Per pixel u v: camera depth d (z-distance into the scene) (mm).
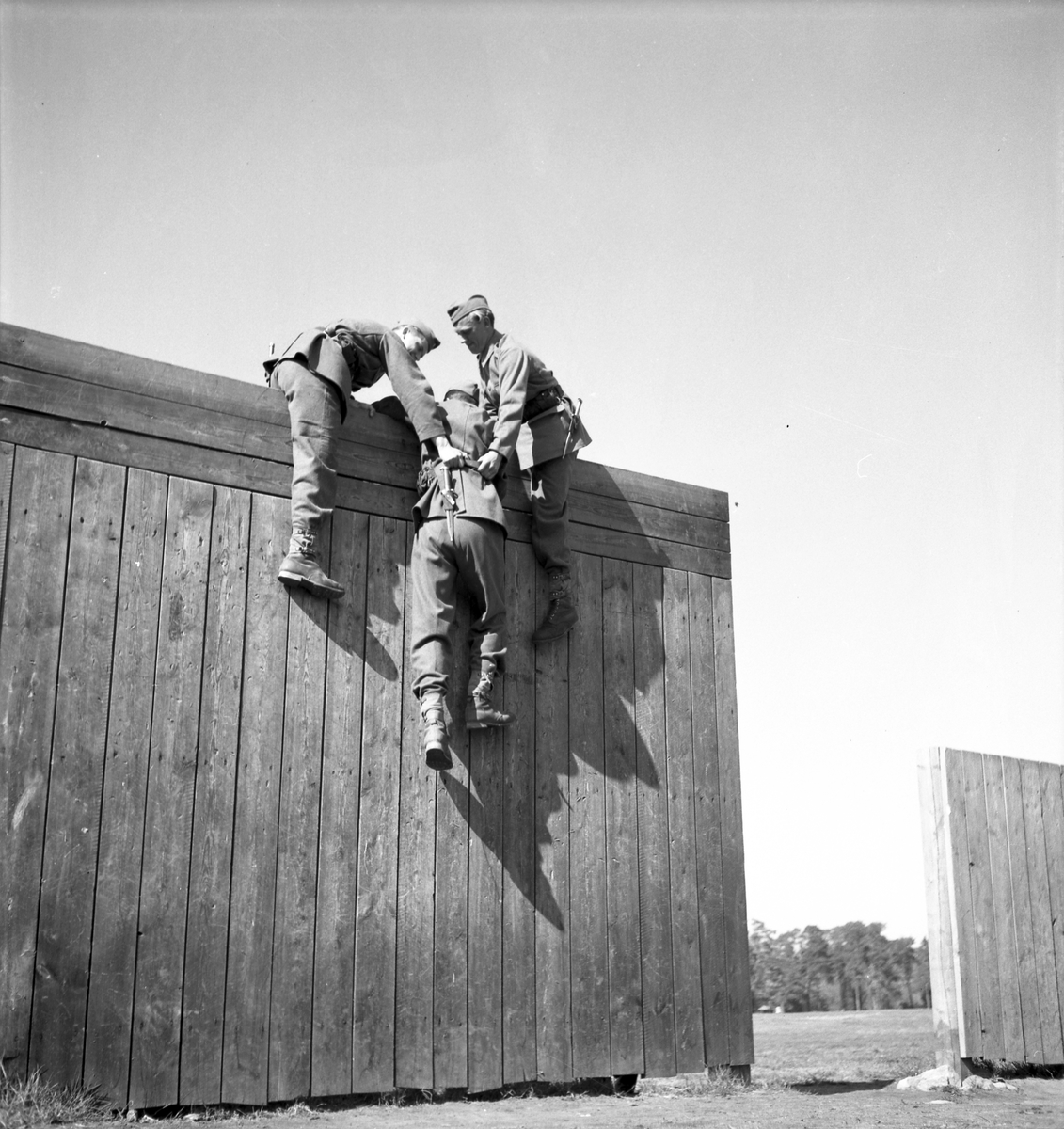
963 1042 7789
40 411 5949
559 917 6836
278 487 6496
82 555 5898
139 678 5910
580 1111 6098
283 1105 5836
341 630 6508
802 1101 6715
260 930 5941
